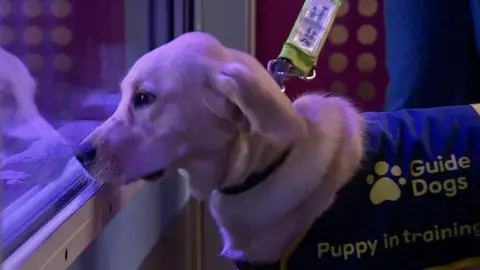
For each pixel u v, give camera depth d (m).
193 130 0.99
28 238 0.75
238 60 1.01
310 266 1.03
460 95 1.76
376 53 1.98
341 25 1.98
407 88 1.77
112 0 1.39
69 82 1.17
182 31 1.75
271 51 1.98
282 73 1.15
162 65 0.99
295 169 1.02
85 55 1.24
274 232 1.04
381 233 1.04
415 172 1.07
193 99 0.98
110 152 0.98
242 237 1.08
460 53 1.73
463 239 1.08
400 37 1.75
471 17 1.70
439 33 1.71
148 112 0.99
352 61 2.00
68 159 1.06
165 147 0.99
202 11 1.87
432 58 1.73
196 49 1.00
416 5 1.70
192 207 1.83
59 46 1.13
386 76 1.98
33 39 0.99
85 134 1.14
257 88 0.92
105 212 1.02
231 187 1.04
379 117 1.15
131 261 1.26
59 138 1.09
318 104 1.09
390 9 1.77
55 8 1.11
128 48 1.46
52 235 0.78
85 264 1.00
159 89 0.98
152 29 1.62
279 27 1.96
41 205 0.87
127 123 1.00
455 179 1.08
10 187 0.81
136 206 1.30
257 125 0.93
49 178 0.97
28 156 0.92
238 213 1.05
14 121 0.85
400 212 1.05
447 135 1.12
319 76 2.01
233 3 1.86
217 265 1.89
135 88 0.99
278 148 1.01
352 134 1.07
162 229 1.53
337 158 1.04
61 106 1.13
